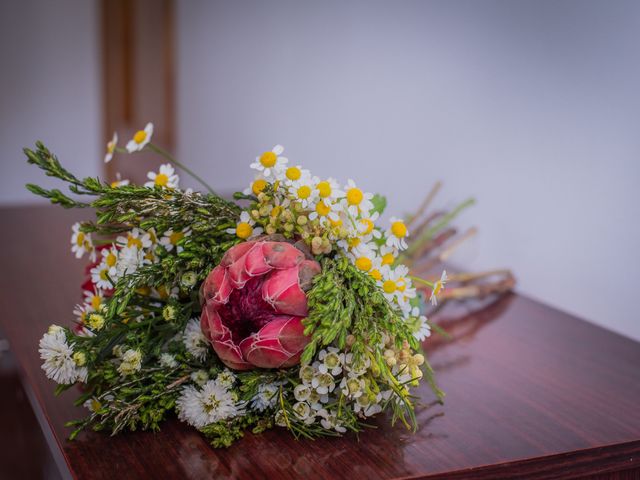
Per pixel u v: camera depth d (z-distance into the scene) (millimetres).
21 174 1823
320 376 387
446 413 437
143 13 1547
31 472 583
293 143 1092
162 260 408
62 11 1770
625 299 628
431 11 808
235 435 397
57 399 444
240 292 376
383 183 918
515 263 745
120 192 399
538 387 482
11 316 582
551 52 677
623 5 602
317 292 364
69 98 1819
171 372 402
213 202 416
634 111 601
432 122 827
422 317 429
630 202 612
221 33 1250
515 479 388
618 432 421
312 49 1015
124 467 371
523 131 715
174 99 1466
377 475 365
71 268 702
